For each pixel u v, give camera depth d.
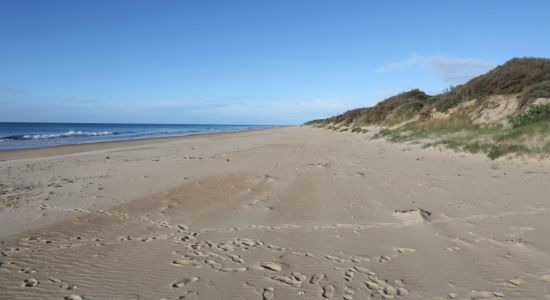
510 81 18.34
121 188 8.73
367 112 33.00
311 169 10.30
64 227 5.71
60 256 4.50
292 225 5.46
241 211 6.36
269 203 6.84
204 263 4.17
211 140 29.47
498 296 3.18
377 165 10.48
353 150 14.84
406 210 5.83
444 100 20.30
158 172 11.02
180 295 3.45
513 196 6.32
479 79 20.31
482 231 4.75
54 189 8.88
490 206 5.82
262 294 3.42
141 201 7.34
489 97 16.91
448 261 3.95
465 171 8.84
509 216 5.28
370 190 7.43
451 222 5.18
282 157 13.49
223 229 5.40
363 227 5.23
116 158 15.91
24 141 34.38
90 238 5.16
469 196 6.51
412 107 23.11
